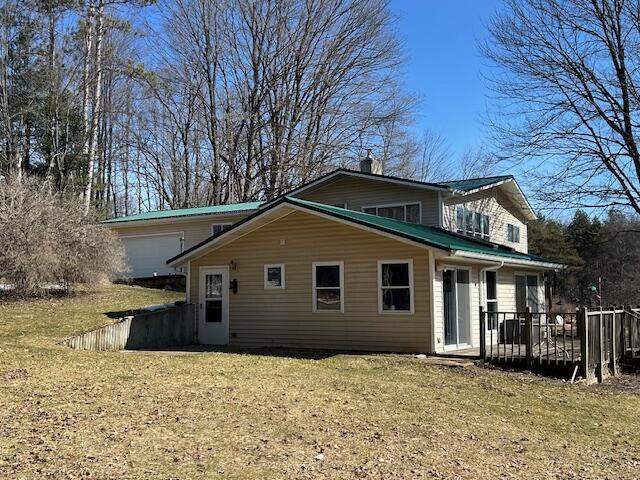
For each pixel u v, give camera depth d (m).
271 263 15.69
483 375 11.07
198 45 38.09
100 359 10.80
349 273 14.52
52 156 29.72
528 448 6.74
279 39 36.97
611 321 12.76
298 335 15.11
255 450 5.89
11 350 10.93
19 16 29.58
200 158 41.69
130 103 40.50
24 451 5.48
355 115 37.78
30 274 16.47
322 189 21.08
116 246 19.75
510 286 18.89
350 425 7.06
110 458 5.41
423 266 13.56
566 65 21.58
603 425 8.03
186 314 16.56
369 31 36.94
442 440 6.75
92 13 29.55
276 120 37.28
